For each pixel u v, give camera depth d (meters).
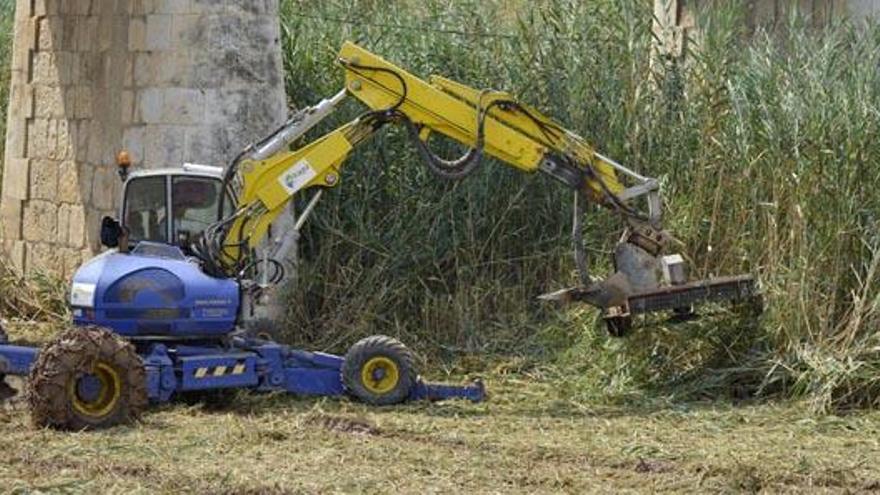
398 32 20.50
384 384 15.39
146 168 19.30
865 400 15.36
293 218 18.55
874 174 16.34
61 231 21.03
